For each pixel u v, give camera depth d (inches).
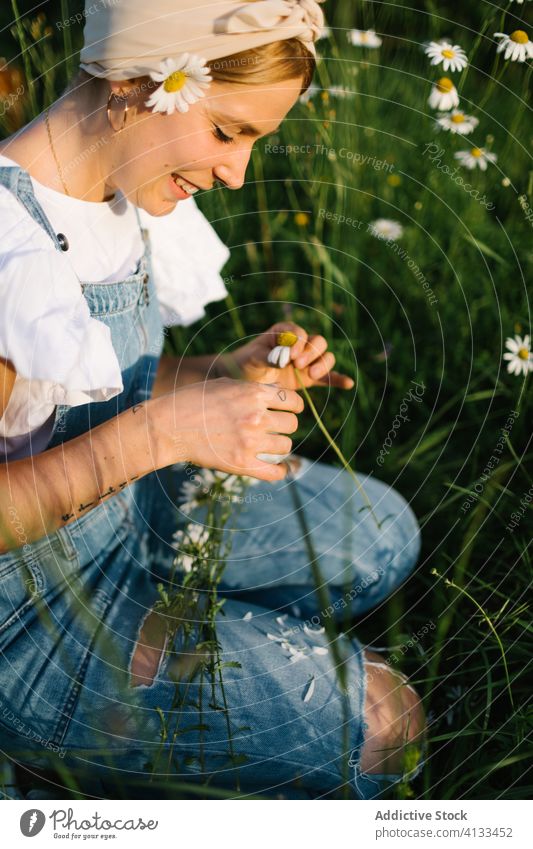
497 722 52.1
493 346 80.2
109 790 47.9
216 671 45.9
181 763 45.8
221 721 44.9
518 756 45.9
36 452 44.2
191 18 37.7
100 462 41.2
